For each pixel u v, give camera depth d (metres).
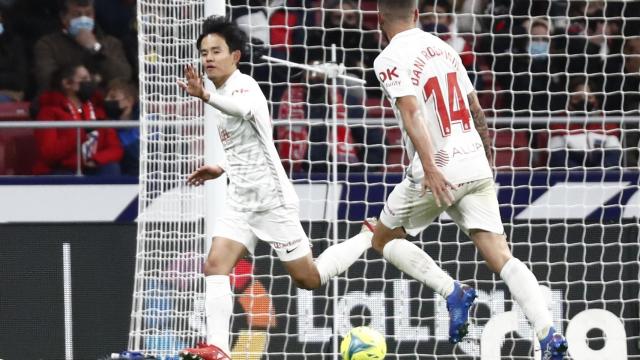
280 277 30.66
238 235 21.62
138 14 27.64
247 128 21.08
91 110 35.00
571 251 31.03
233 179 21.61
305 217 30.95
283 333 30.73
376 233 21.69
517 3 37.50
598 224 30.95
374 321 30.69
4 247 31.38
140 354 24.55
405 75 19.41
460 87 20.09
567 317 30.88
